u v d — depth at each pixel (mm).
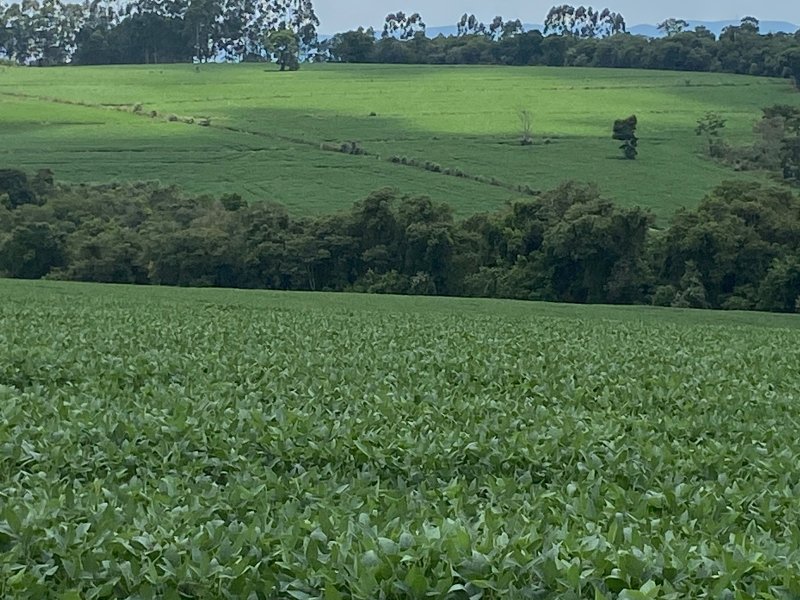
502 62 194125
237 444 12531
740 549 7977
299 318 35531
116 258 73750
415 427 13938
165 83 163625
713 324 48344
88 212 82688
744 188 75688
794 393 20047
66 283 61719
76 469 11516
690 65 177375
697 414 17062
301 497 10242
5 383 18516
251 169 112000
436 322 36281
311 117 139875
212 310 39625
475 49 195875
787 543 8547
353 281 75000
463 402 15867
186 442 12430
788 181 107125
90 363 19562
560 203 75625
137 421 13266
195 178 107125
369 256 73750
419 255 73500
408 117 140500
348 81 169750
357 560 7445
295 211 94875
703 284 69312
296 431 12984
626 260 70500
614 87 160500
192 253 73125
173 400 15133
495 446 12609
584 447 12688
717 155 119188
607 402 17328
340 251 74438
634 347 27703
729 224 69562
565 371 20969
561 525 8844
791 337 35844
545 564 7410
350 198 100688
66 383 18203
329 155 119500
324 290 74562
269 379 18359
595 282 70812
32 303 40969
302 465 12359
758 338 34500
